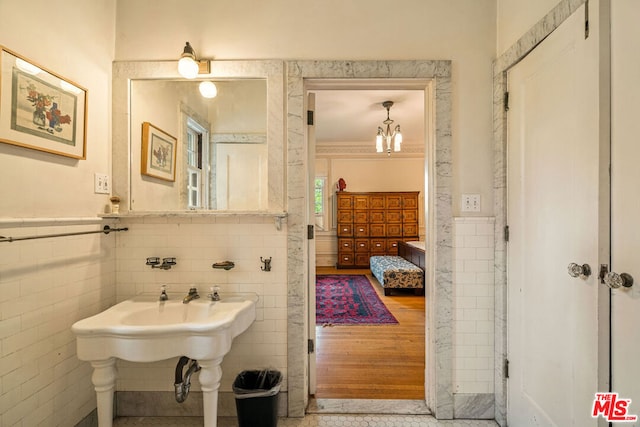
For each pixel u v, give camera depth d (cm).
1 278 116
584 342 116
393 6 181
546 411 138
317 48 181
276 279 178
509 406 166
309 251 195
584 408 116
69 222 147
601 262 108
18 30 123
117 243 178
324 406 186
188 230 179
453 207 178
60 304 142
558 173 131
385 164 646
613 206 105
